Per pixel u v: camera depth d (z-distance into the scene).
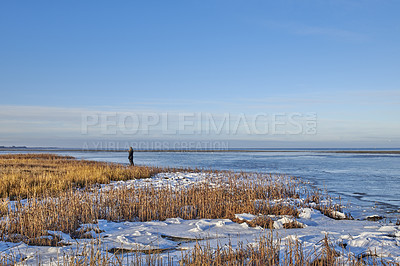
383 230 9.55
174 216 12.32
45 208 11.16
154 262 6.59
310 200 15.94
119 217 11.89
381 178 26.50
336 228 10.14
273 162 50.41
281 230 9.88
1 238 8.71
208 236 9.31
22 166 33.53
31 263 6.73
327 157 70.94
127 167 30.91
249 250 7.07
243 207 12.98
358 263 6.08
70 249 7.75
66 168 30.41
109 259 6.38
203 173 28.75
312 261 6.33
